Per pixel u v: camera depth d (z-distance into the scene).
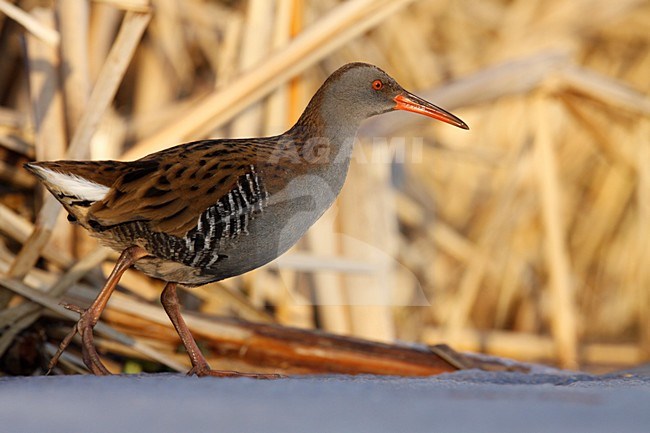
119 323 9.17
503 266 15.09
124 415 4.54
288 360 9.34
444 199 15.49
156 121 13.30
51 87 10.36
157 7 14.15
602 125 15.20
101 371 7.31
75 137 9.71
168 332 9.27
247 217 7.46
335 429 4.27
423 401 4.91
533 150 14.51
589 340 15.94
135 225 7.30
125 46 9.89
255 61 11.71
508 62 14.03
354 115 8.34
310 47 10.50
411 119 13.09
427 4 16.08
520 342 14.13
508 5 16.30
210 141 7.67
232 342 9.31
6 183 10.38
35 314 8.98
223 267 7.63
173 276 7.64
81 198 7.23
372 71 8.34
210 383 5.57
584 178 16.16
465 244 14.83
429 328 14.17
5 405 4.77
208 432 4.24
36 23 10.28
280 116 11.39
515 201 15.07
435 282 14.62
